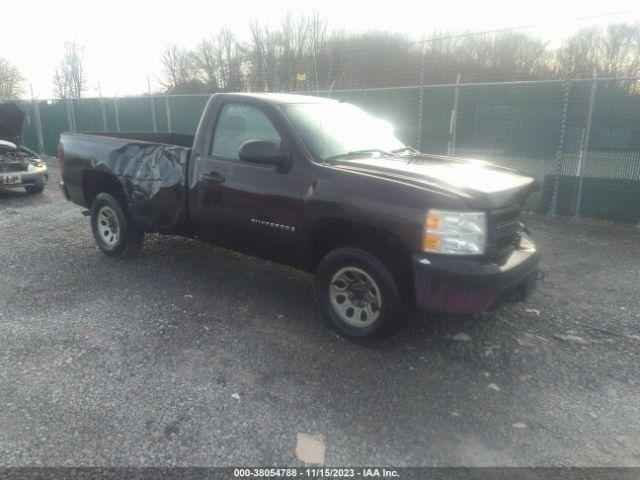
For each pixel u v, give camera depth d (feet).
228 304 15.06
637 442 9.14
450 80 49.26
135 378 10.85
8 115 43.39
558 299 15.92
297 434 9.13
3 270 17.80
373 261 11.81
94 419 9.41
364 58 55.98
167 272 17.78
